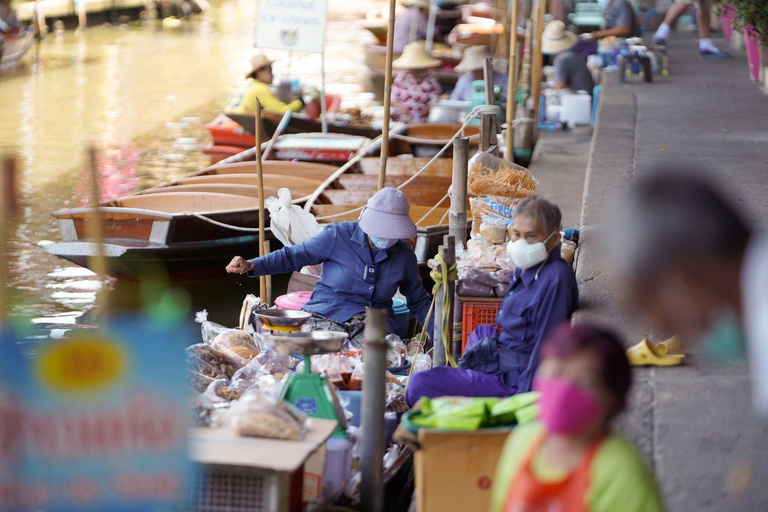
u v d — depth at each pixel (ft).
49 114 123.34
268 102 88.74
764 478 21.83
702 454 22.94
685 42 130.00
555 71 96.94
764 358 13.00
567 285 28.81
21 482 19.25
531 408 22.66
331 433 24.11
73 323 52.85
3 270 22.15
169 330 19.11
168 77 155.33
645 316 13.71
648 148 62.03
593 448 16.15
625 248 13.50
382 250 39.60
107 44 201.57
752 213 44.14
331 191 68.33
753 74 94.43
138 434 19.17
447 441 22.61
